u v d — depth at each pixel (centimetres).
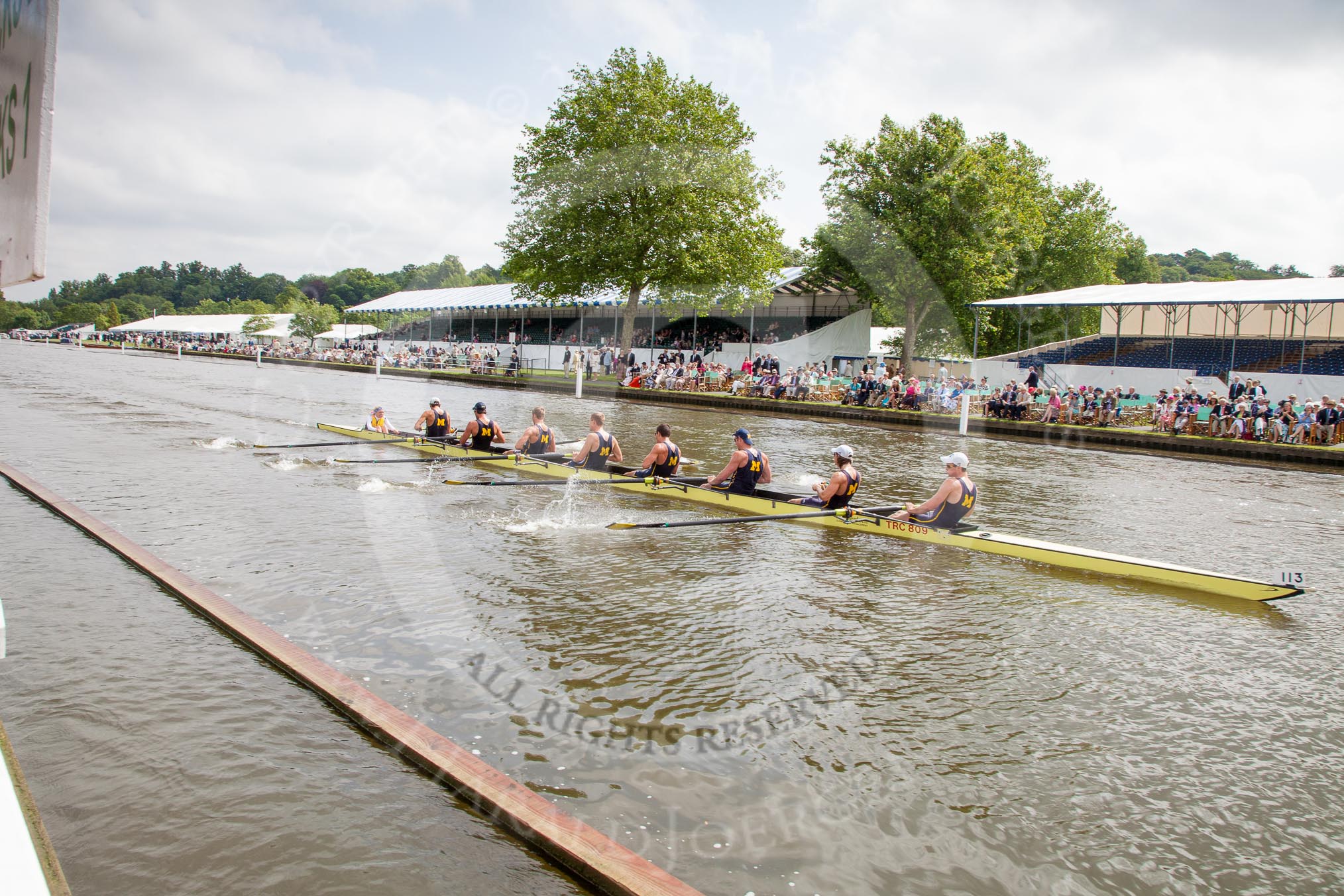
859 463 1812
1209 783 491
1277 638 748
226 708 534
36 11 194
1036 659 678
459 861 394
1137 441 2480
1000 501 1415
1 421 2014
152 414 2236
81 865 382
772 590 827
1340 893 396
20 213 208
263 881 375
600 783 454
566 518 1087
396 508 1114
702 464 1644
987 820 443
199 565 820
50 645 629
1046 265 5209
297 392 2831
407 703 528
